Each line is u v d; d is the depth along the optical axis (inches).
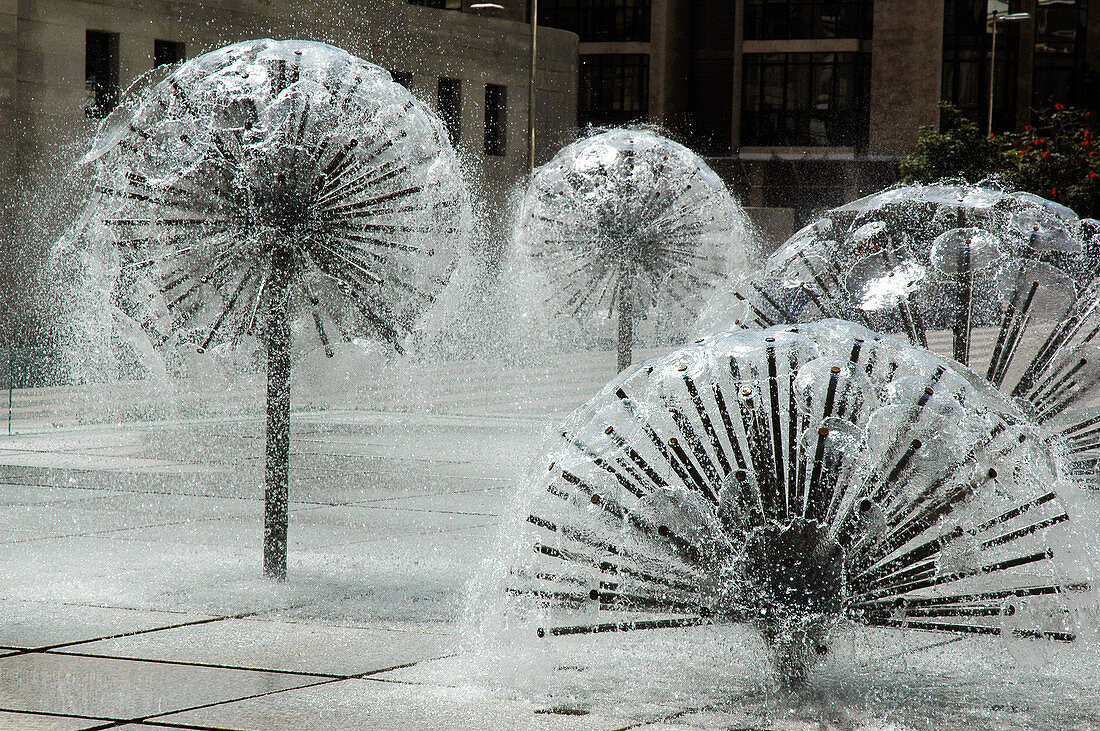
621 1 2970.0
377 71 396.2
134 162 387.9
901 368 261.7
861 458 247.0
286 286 383.6
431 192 402.9
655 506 251.0
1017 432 262.2
